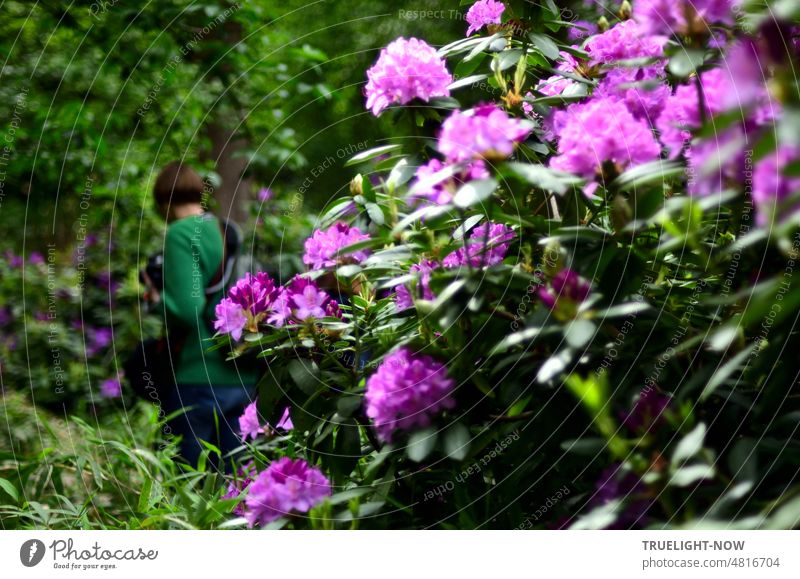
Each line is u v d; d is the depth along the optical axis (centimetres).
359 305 164
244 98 436
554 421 128
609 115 123
